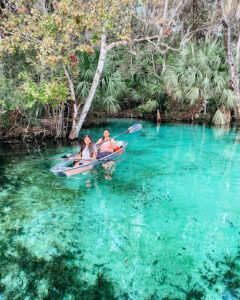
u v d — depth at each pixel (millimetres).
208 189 4664
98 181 5102
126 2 7297
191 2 14102
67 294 2404
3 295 2395
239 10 8102
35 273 2664
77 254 2953
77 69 8797
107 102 10758
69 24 6531
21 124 9398
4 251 2984
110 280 2566
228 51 5719
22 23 7793
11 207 4059
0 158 6746
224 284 2490
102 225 3549
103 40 8000
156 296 2354
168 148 7590
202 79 10344
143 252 2967
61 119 9094
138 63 14469
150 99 13648
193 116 12414
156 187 4789
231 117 11852
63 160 5879
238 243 3113
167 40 14609
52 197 4418
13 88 8125
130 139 8906
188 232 3352
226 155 6797
